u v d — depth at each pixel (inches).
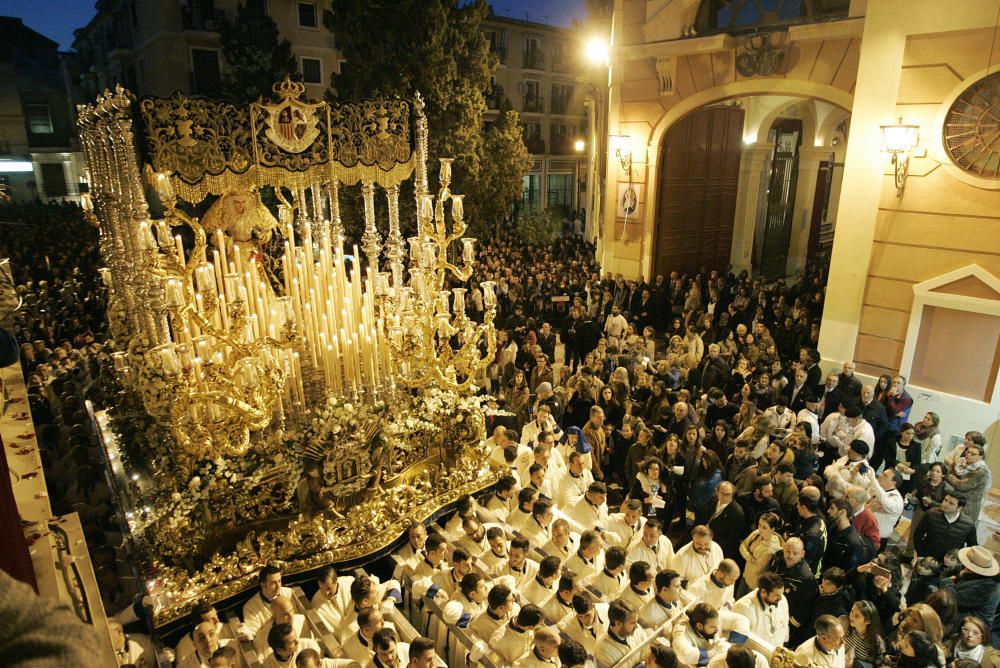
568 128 1588.3
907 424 336.8
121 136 248.4
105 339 444.1
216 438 235.5
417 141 296.8
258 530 256.8
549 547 273.0
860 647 220.2
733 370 452.1
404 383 296.2
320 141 280.7
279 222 334.3
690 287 647.8
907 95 402.0
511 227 1090.1
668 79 597.0
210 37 1031.0
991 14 362.0
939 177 395.2
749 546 266.8
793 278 884.0
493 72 802.2
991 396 389.1
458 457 313.0
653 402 386.6
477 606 239.0
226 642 221.0
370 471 277.7
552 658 206.1
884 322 432.1
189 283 254.8
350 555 265.0
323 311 322.0
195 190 255.3
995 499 370.9
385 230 757.3
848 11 486.9
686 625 221.5
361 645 221.9
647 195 647.1
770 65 521.7
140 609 230.2
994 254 379.9
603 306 629.9
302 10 1104.8
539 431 348.5
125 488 278.4
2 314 106.0
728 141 738.2
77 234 930.1
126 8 1111.6
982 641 207.8
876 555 271.6
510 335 538.3
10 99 1364.4
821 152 858.8
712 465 315.9
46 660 32.9
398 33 721.0
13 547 61.8
